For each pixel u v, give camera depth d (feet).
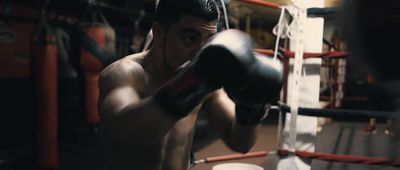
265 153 7.25
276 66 2.27
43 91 11.37
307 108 6.30
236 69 1.96
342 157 6.04
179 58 2.64
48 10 15.25
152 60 3.06
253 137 3.11
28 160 12.22
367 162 5.78
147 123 2.13
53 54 11.60
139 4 20.98
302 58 6.40
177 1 2.54
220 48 1.97
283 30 6.47
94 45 13.82
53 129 11.55
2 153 12.37
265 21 30.04
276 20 28.91
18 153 12.55
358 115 5.69
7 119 13.57
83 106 14.64
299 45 6.36
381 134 17.83
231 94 2.12
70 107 15.88
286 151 6.61
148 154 2.77
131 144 2.24
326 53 6.34
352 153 13.44
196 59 2.09
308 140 6.95
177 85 2.08
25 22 14.17
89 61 13.83
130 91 2.69
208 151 13.52
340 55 6.15
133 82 2.86
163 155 3.15
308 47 6.76
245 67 2.00
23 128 14.21
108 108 2.51
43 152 11.36
